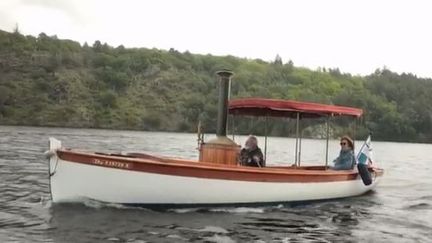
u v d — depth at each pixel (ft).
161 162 37.11
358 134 212.23
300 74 529.04
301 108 45.19
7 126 314.55
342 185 49.21
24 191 47.06
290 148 187.11
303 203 45.32
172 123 409.08
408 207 48.55
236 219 37.52
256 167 41.98
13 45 472.44
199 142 44.60
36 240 29.09
